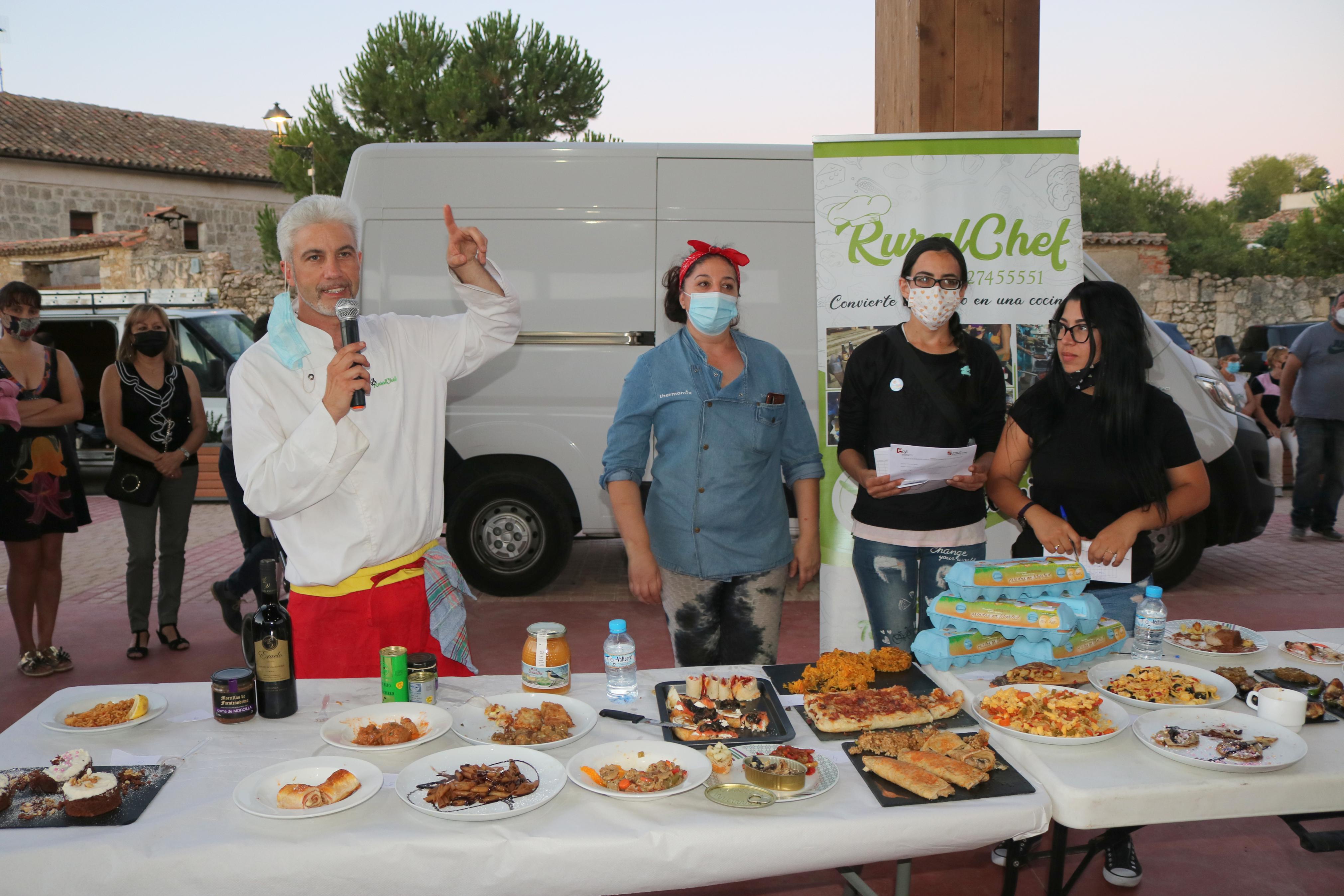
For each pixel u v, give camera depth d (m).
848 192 3.53
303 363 2.32
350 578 2.37
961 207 3.51
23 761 1.84
